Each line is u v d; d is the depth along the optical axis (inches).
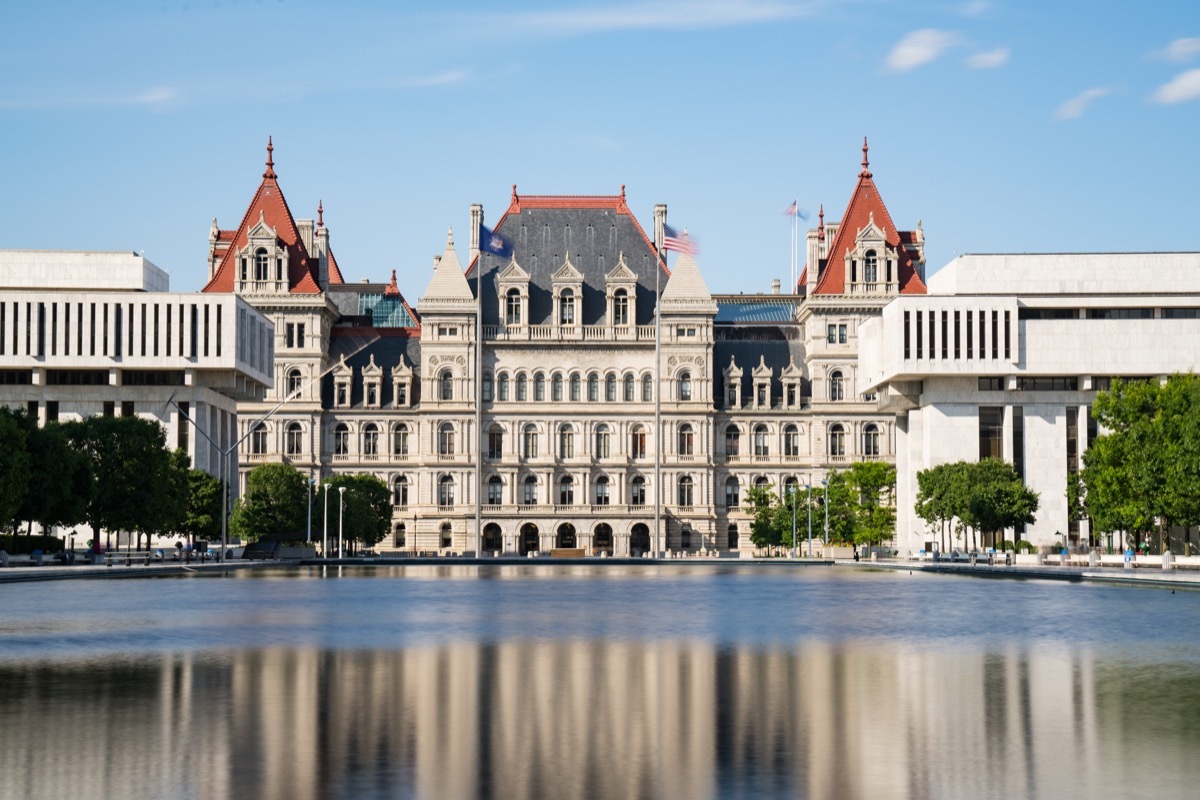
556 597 3993.6
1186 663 2250.2
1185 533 7170.3
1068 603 3720.5
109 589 4296.3
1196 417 5516.7
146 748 1518.2
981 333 7623.0
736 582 5034.5
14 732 1608.0
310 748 1519.4
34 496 5625.0
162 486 6373.0
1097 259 7775.6
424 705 1798.7
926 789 1334.9
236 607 3472.0
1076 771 1413.6
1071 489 7145.7
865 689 1948.8
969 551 7406.5
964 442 7711.6
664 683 2003.0
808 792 1322.6
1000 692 1920.5
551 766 1433.3
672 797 1301.7
